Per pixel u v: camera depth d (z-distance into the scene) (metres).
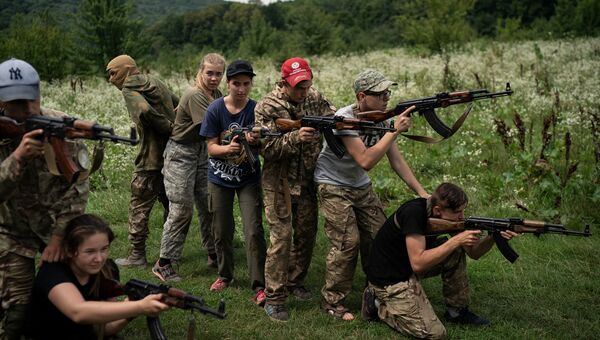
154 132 5.36
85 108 12.20
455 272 4.39
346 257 4.40
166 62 24.28
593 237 5.88
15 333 3.38
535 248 5.70
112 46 19.55
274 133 4.16
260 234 4.66
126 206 7.14
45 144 3.02
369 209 4.58
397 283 4.21
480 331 4.32
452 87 13.05
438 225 4.08
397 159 4.73
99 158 3.19
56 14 24.31
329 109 4.49
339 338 4.18
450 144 8.49
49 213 3.37
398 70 16.36
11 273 3.36
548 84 12.27
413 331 4.11
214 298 4.82
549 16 43.81
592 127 7.94
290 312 4.57
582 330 4.31
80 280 3.26
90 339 3.38
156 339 3.17
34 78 3.09
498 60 16.78
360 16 50.41
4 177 3.00
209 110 4.62
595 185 6.59
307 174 4.50
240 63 4.46
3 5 50.31
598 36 25.06
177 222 5.17
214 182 4.66
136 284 3.21
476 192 7.06
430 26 24.12
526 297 4.84
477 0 45.66
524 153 7.39
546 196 6.70
